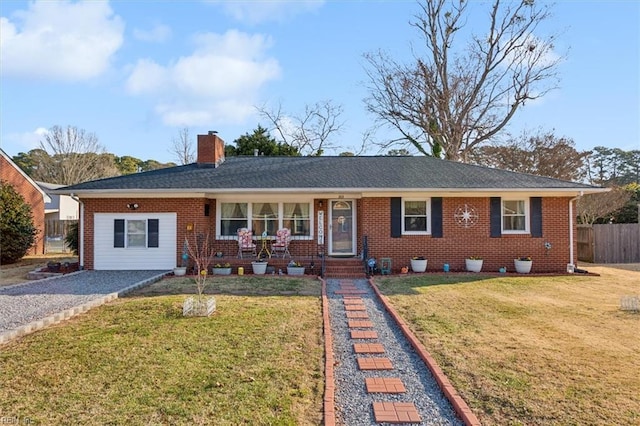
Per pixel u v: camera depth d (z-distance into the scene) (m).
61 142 47.72
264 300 10.05
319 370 5.78
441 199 15.46
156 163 55.88
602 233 20.22
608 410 4.51
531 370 5.64
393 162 18.64
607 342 6.84
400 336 7.59
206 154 18.08
